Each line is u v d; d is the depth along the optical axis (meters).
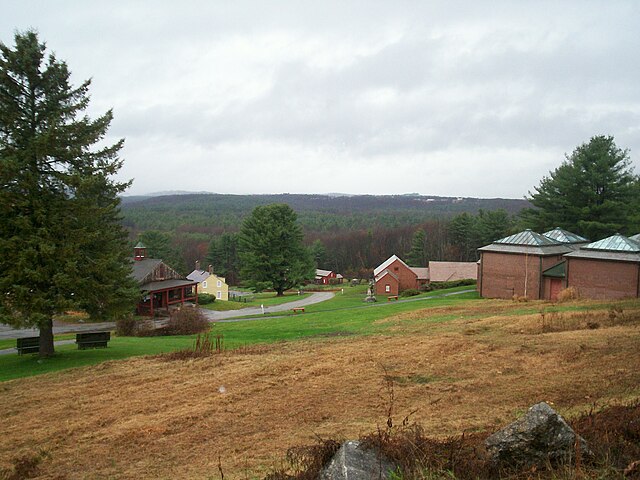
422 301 41.56
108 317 20.97
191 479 8.45
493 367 14.86
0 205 17.61
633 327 19.53
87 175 19.75
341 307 45.94
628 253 34.50
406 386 13.57
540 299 38.50
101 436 11.30
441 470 5.99
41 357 21.03
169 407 13.12
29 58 18.72
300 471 6.77
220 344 22.78
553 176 55.28
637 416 7.79
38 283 18.70
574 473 5.57
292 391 13.80
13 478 9.29
